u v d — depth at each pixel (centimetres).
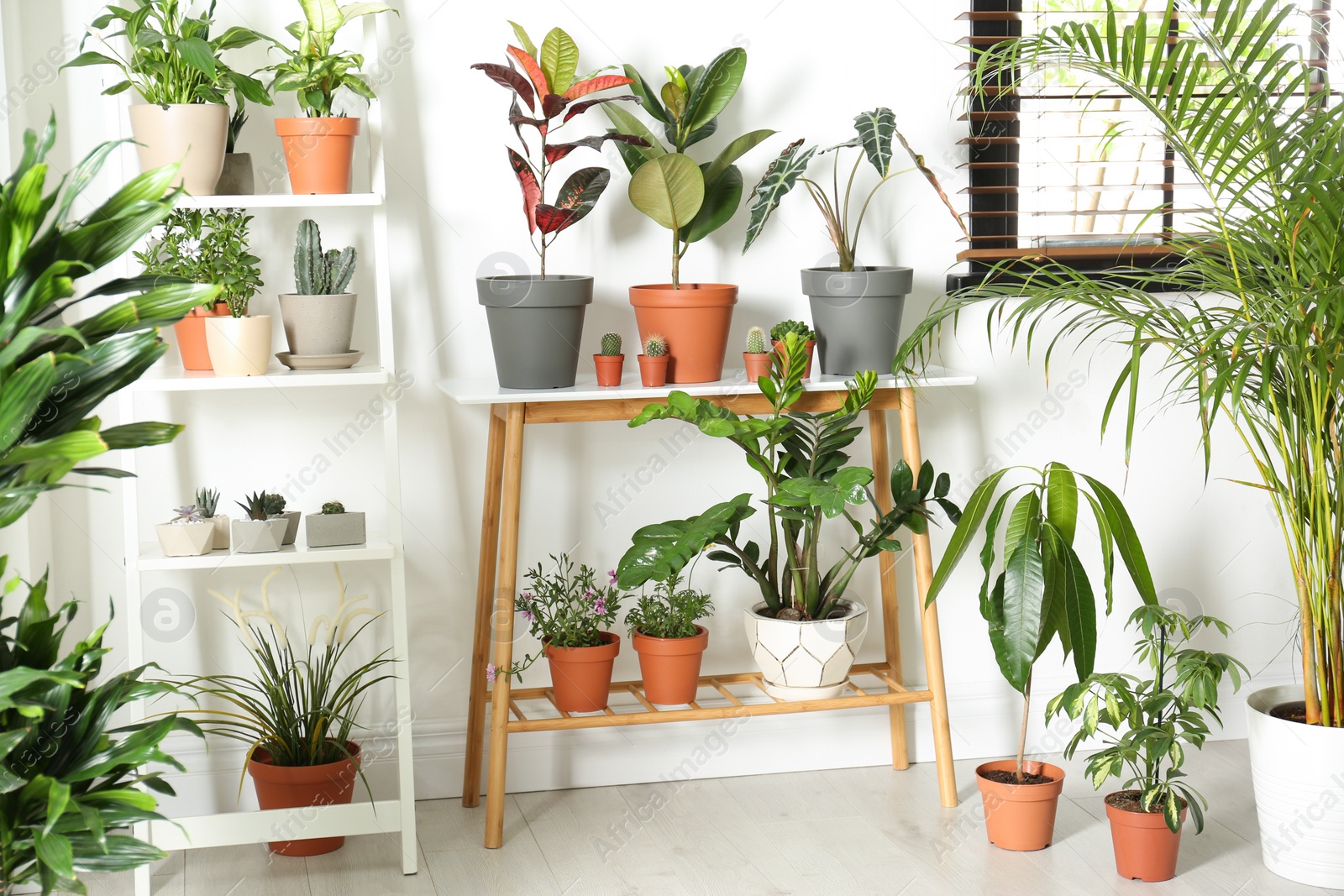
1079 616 226
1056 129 282
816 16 270
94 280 241
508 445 238
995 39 275
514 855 241
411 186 256
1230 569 302
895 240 281
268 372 228
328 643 252
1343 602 221
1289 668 307
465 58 256
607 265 268
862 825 255
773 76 270
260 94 224
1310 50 291
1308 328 196
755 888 226
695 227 254
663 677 255
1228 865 235
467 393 236
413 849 233
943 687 260
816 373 270
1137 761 280
